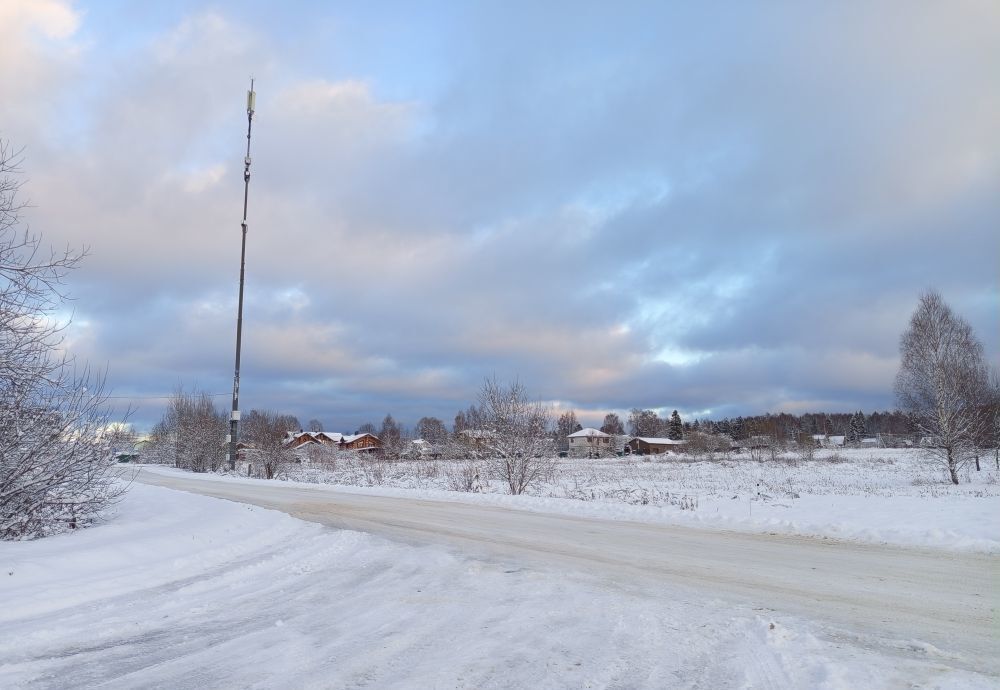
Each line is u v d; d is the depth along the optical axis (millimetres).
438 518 14461
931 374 31531
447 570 8484
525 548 10266
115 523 11469
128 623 6219
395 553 9867
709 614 6184
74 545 9328
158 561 9047
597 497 22188
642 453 107625
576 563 8938
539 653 5047
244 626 6062
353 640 5500
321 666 4848
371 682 4477
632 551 9961
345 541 11102
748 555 9609
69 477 10398
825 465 45000
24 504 9945
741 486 28844
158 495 16969
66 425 10258
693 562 9008
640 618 6043
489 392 24438
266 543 11086
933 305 32500
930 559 9297
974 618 6039
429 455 54781
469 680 4477
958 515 13422
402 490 22844
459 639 5453
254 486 25531
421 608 6547
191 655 5211
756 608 6418
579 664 4781
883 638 5367
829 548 10305
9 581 7375
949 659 4816
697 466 48469
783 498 20562
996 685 4242
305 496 20500
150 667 4934
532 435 23844
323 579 8141
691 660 4844
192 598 7250
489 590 7301
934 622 5898
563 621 5973
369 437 95938
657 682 4398
